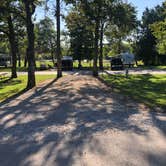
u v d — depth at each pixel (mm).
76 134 11328
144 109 16266
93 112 15555
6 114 15812
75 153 9250
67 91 24750
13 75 45438
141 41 80438
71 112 15711
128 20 47625
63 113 15516
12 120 14297
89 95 22094
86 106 17406
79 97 21094
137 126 12352
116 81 33969
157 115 14625
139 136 10883
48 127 12578
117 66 60469
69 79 37188
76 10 42812
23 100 20828
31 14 31266
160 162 8422
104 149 9539
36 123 13453
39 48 91000
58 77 41094
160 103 18078
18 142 10617
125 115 14648
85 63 100875
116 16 43531
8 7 34281
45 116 14906
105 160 8617
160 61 80500
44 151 9531
